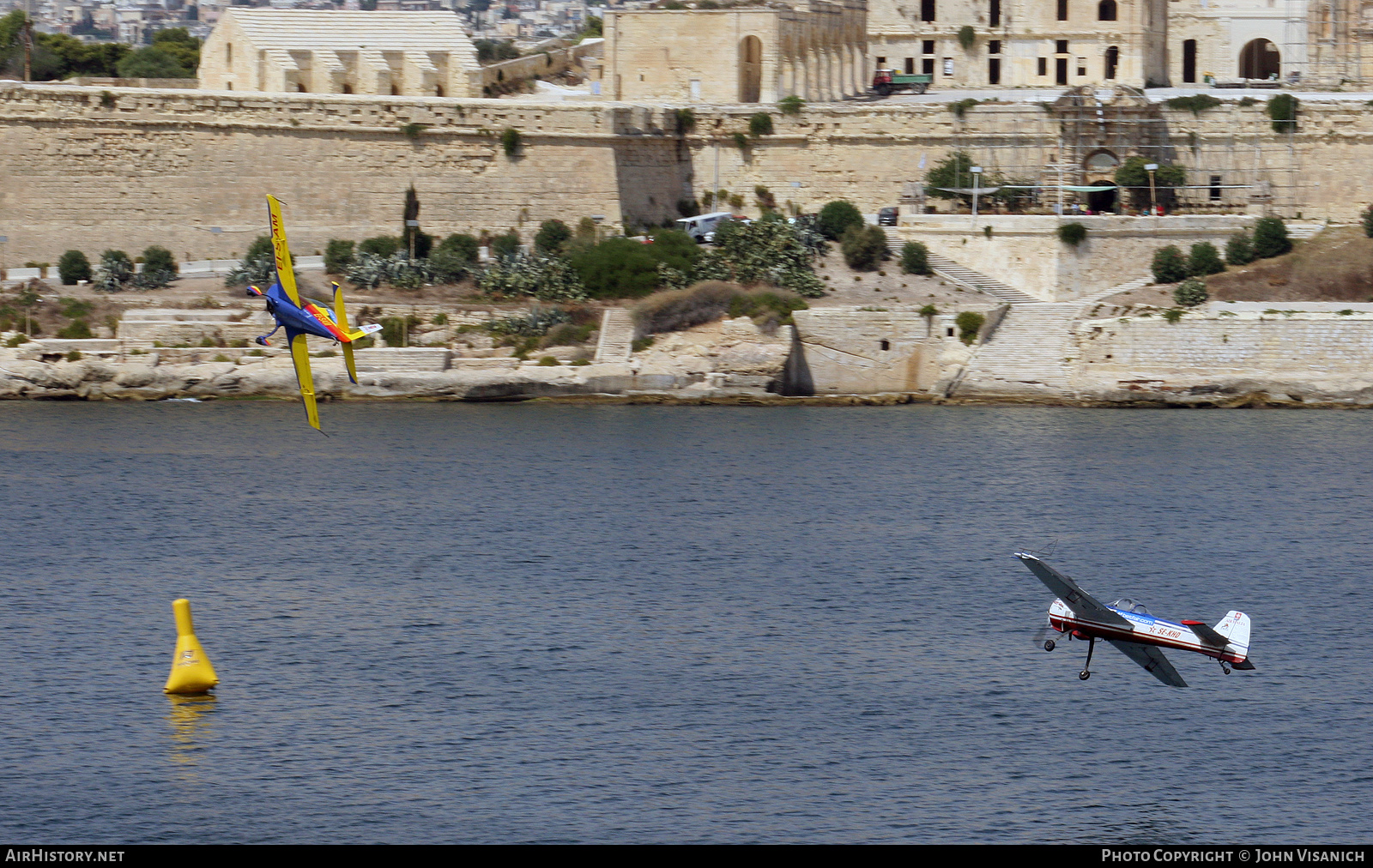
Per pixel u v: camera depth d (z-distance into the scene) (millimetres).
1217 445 91500
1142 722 51531
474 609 62688
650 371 102062
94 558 69438
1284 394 99875
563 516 77125
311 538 73125
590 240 108375
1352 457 88438
